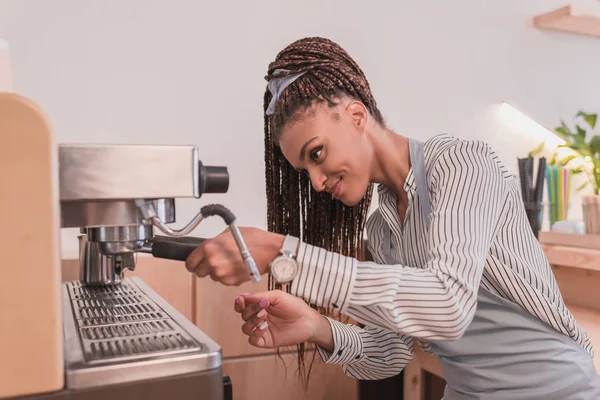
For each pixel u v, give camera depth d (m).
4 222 0.46
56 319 0.47
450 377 1.03
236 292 1.41
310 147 0.83
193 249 0.69
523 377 0.91
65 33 1.45
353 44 1.78
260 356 1.44
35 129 0.46
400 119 1.86
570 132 2.09
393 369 1.12
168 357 0.53
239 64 1.63
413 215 0.91
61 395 0.48
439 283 0.71
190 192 0.56
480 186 0.79
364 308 0.71
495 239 0.88
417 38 1.87
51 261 0.47
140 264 1.33
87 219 0.57
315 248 0.72
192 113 1.58
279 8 1.67
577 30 2.08
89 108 1.48
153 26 1.53
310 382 1.47
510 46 2.01
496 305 0.92
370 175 0.94
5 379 0.46
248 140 1.64
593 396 0.92
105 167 0.53
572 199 2.14
